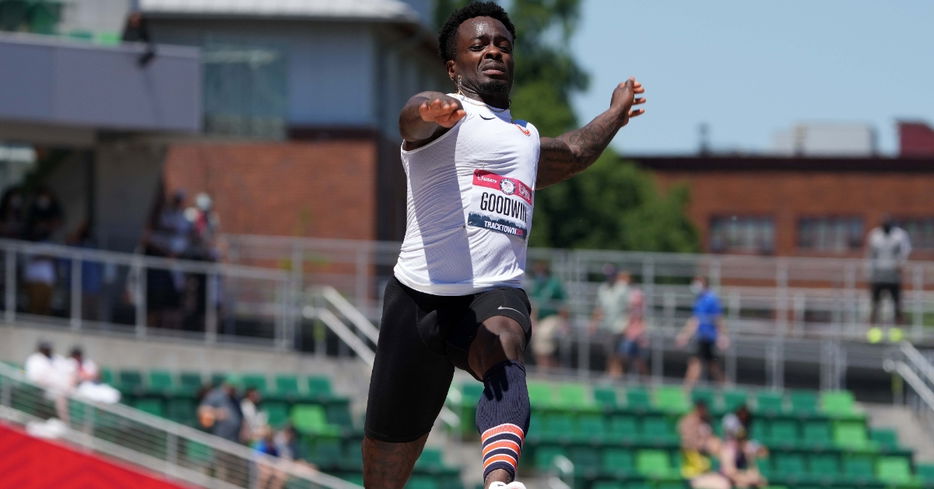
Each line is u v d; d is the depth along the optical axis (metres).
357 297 45.03
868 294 49.84
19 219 38.19
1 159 45.91
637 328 42.16
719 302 42.16
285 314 39.78
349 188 59.16
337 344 40.31
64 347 36.50
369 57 59.66
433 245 8.57
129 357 37.25
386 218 61.72
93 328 37.22
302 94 59.69
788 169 90.44
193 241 39.28
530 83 89.88
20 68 38.12
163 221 39.19
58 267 37.00
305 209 58.84
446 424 36.47
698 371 41.91
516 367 8.23
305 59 59.72
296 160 58.94
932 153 105.25
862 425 40.22
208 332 38.66
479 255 8.52
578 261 45.00
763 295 52.12
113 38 42.56
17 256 36.50
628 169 82.25
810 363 43.34
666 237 81.25
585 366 42.44
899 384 43.06
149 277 37.81
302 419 34.88
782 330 45.81
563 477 33.59
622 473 34.06
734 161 90.75
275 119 43.44
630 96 9.73
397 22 60.16
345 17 58.72
